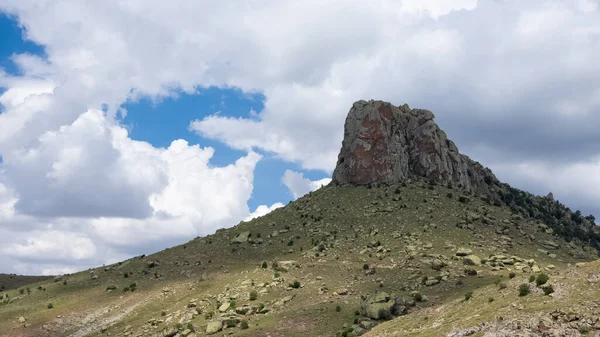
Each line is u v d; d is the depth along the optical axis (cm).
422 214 15262
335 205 17212
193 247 17025
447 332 6297
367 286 11088
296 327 9138
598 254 15062
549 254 13400
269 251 14962
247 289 11731
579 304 5669
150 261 16038
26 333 11300
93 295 13375
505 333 5597
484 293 7481
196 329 9869
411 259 12375
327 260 13225
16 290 15212
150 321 11000
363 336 7756
